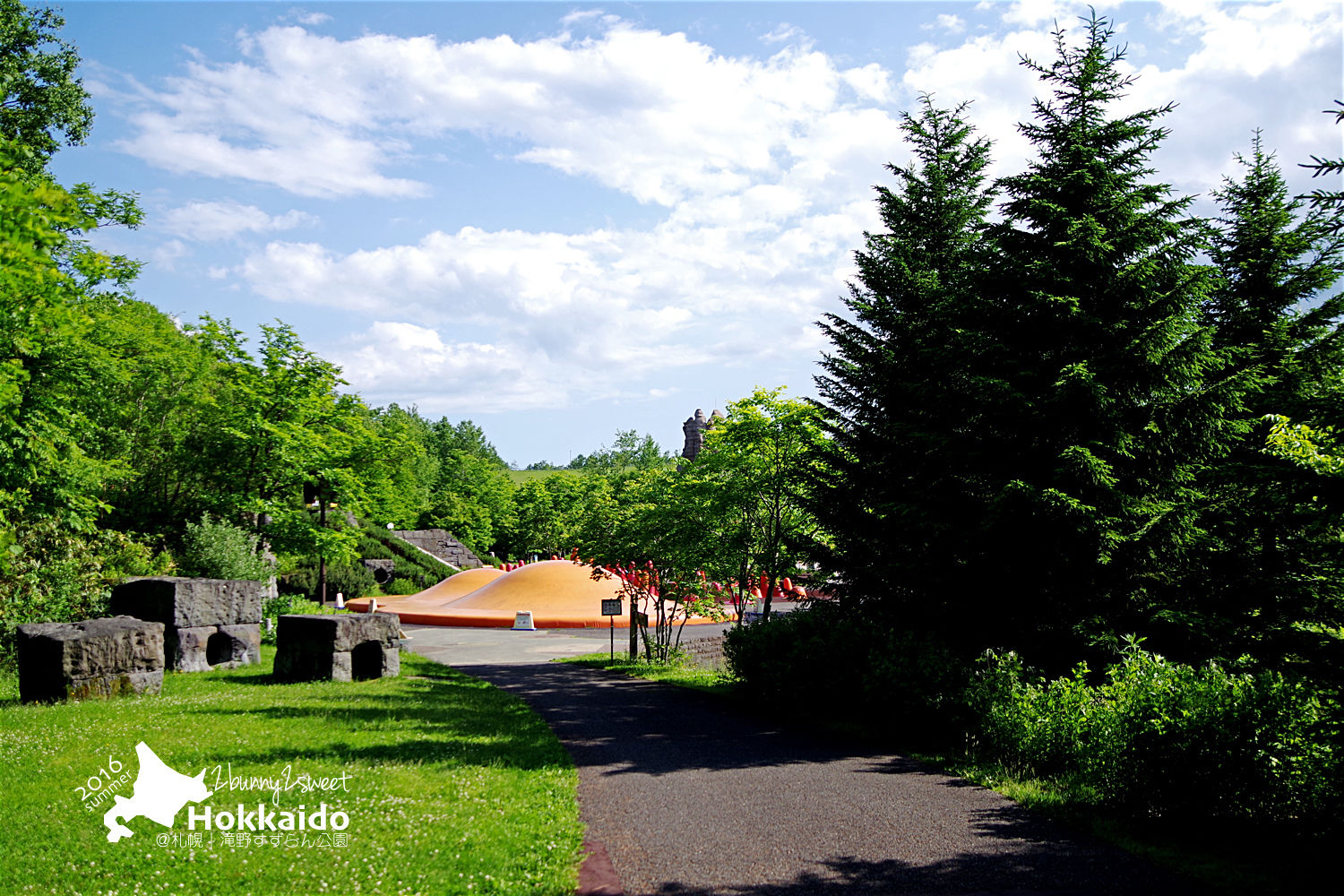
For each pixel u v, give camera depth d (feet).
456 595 139.13
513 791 25.94
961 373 43.60
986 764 31.14
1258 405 43.16
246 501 77.71
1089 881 19.79
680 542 64.28
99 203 62.49
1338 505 23.85
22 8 70.18
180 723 31.73
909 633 39.99
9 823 20.92
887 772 30.55
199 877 18.28
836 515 49.96
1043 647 37.91
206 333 77.87
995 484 40.29
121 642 38.73
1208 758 23.38
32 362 52.21
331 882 18.21
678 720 41.91
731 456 61.11
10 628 46.37
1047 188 42.34
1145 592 37.42
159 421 79.41
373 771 26.45
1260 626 33.68
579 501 203.10
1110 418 37.55
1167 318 37.06
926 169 55.88
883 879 19.88
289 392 80.84
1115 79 42.27
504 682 58.90
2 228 33.47
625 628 109.81
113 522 73.92
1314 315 46.80
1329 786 21.62
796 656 44.11
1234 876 19.88
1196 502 38.01
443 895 17.87
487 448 406.21
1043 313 40.22
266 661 56.44
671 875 20.03
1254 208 53.06
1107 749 26.25
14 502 50.62
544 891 18.52
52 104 72.33
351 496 88.84
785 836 23.00
